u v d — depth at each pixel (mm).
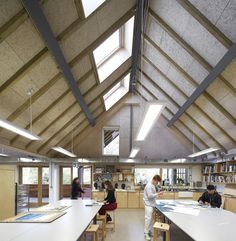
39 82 5012
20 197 7078
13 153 8977
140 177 12172
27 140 7367
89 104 7984
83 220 3865
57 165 11875
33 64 4336
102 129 11328
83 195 11945
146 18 5375
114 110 10945
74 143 10992
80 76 5855
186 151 11336
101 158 11266
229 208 8016
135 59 7066
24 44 3867
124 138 11312
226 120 6746
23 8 3303
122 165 11711
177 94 7543
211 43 4715
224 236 3020
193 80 6195
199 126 8477
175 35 5234
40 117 6270
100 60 6695
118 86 9930
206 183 11188
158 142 11445
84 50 5016
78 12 3939
